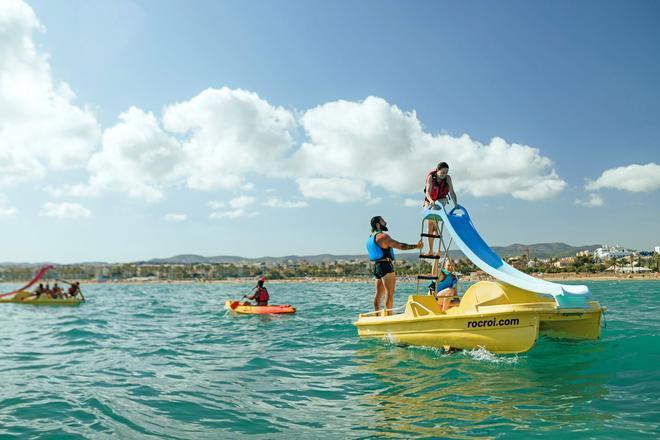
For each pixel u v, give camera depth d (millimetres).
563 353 6691
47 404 5391
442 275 8320
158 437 4246
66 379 6762
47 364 8023
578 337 7273
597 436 3711
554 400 4711
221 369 7219
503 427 4023
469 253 7398
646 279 151625
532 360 6379
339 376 6309
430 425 4184
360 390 5535
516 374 5754
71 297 26875
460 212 8289
